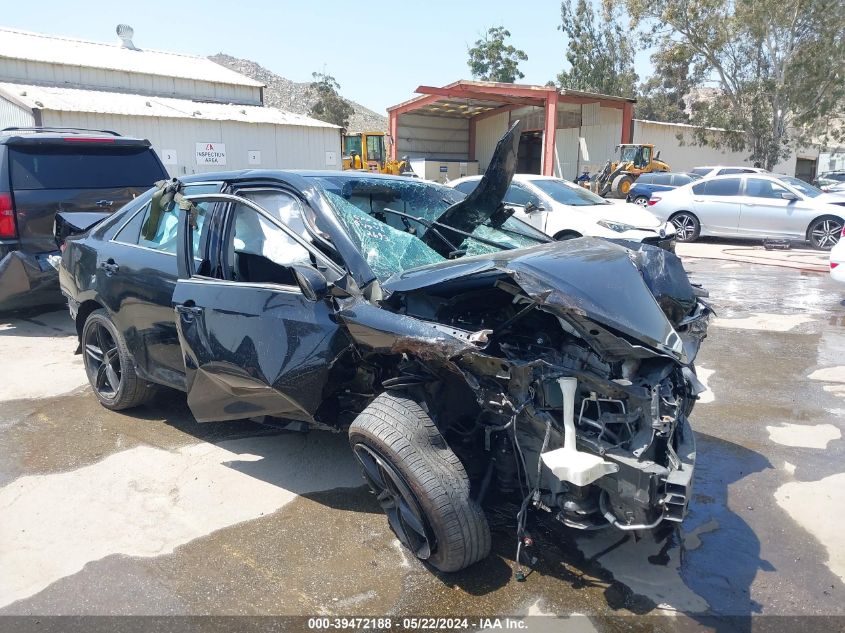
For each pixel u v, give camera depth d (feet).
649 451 9.07
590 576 10.12
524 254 11.00
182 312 12.82
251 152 71.56
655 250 13.48
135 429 15.47
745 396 18.07
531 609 9.38
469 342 9.20
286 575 10.11
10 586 9.83
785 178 51.72
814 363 20.90
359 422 10.05
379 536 11.18
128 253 15.33
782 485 13.10
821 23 101.55
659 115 197.36
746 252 46.78
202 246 13.32
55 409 16.66
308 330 10.86
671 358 10.02
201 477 13.19
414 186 15.46
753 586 9.93
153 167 26.53
